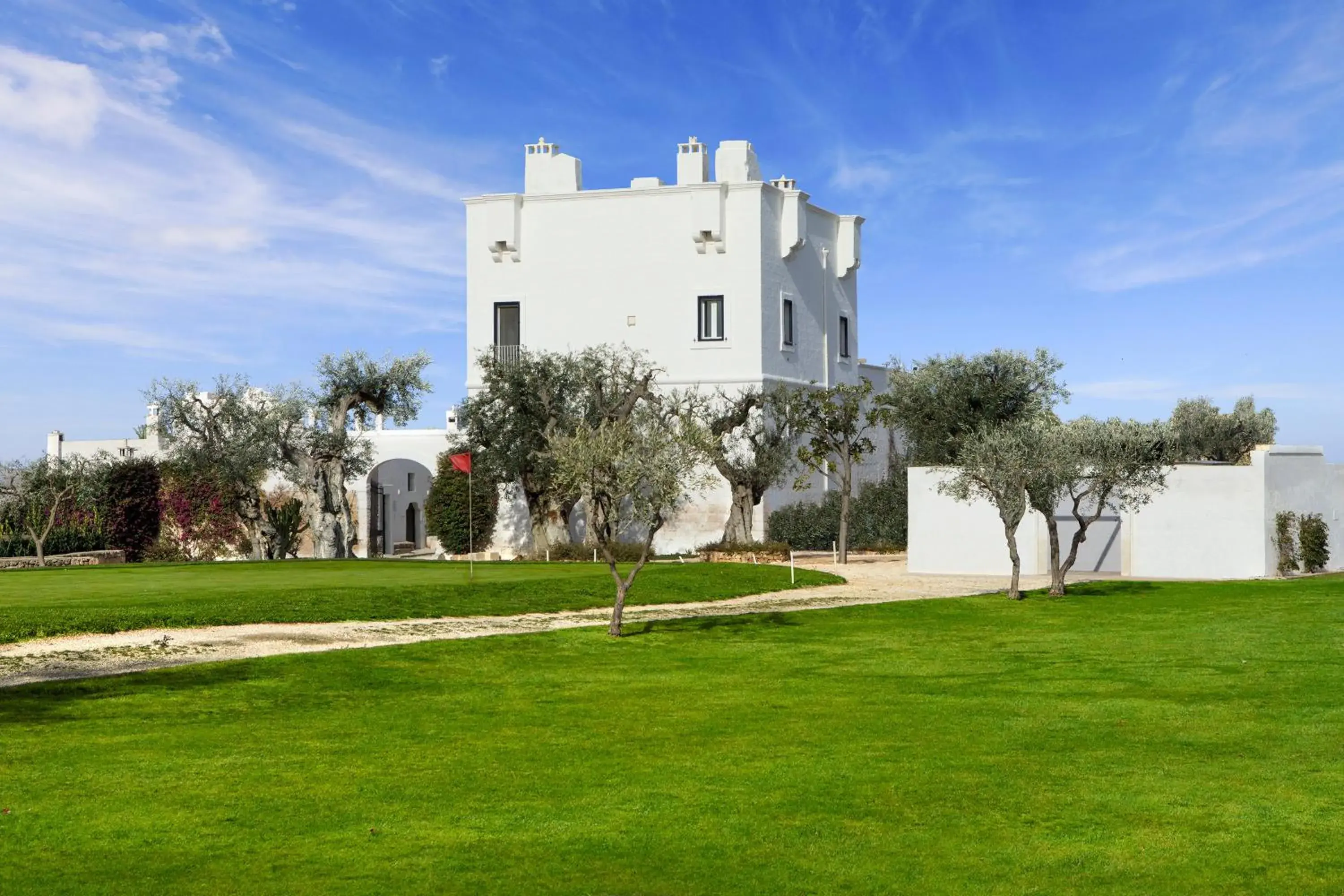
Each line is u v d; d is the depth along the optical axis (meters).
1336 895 9.21
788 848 10.27
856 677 18.98
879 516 52.12
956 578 37.50
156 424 48.69
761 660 20.73
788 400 48.22
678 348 54.09
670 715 15.95
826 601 29.94
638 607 28.12
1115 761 13.22
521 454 46.50
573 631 23.67
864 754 13.59
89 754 13.52
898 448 61.09
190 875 9.58
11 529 50.50
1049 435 30.55
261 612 24.16
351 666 19.28
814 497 56.12
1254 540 36.84
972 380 48.53
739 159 56.44
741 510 48.16
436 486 54.34
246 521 49.69
